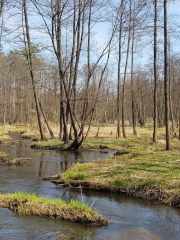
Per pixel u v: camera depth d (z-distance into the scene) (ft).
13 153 70.90
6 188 37.70
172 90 139.13
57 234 22.98
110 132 126.31
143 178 37.50
